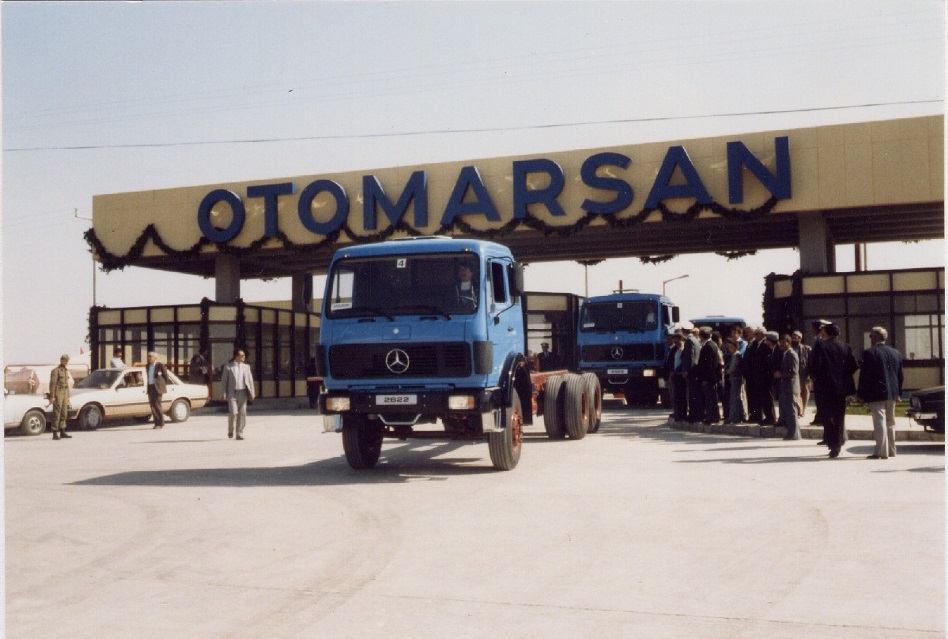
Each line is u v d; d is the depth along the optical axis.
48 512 9.74
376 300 11.94
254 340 33.72
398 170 32.25
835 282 29.12
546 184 30.59
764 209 28.55
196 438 20.06
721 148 29.02
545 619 5.51
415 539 7.96
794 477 11.28
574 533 8.08
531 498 10.06
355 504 9.93
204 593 6.27
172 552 7.62
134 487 11.67
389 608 5.81
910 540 7.53
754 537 7.77
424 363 11.66
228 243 34.09
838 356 13.26
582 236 34.75
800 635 5.14
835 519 8.47
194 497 10.68
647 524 8.43
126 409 24.38
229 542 8.00
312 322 38.41
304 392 37.41
